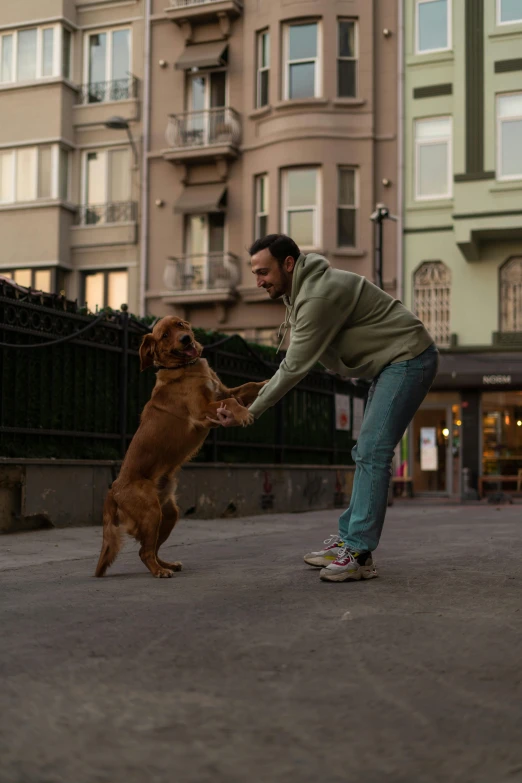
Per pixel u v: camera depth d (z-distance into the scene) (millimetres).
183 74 25062
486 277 23062
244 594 4340
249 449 12406
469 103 22578
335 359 4980
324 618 3662
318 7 23547
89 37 25844
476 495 22078
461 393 23516
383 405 4805
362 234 23672
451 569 5215
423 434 23969
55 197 25047
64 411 9055
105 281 25391
